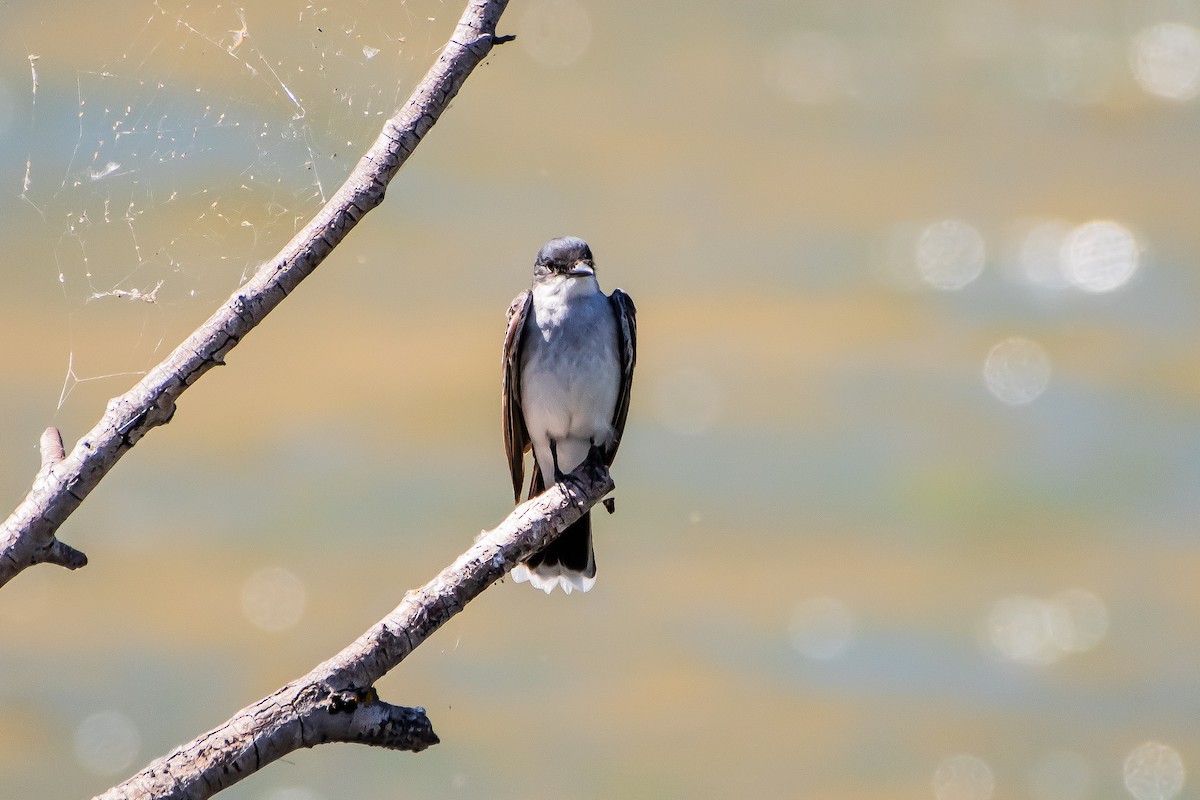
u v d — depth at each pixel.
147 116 12.14
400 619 4.61
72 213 14.33
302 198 11.27
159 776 4.27
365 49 9.51
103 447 4.50
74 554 4.55
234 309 4.60
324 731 4.39
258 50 11.87
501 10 4.78
